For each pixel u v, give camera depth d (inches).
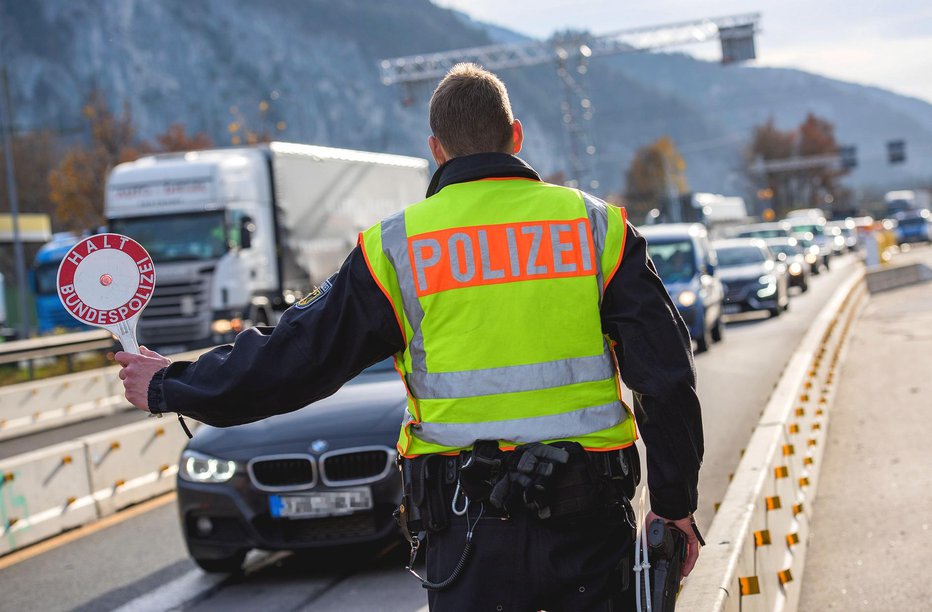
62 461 431.8
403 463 133.2
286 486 314.2
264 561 350.6
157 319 1021.2
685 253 901.8
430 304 127.8
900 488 370.9
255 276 1037.2
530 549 124.5
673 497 126.7
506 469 125.3
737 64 2102.6
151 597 318.7
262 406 128.5
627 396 538.9
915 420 502.3
